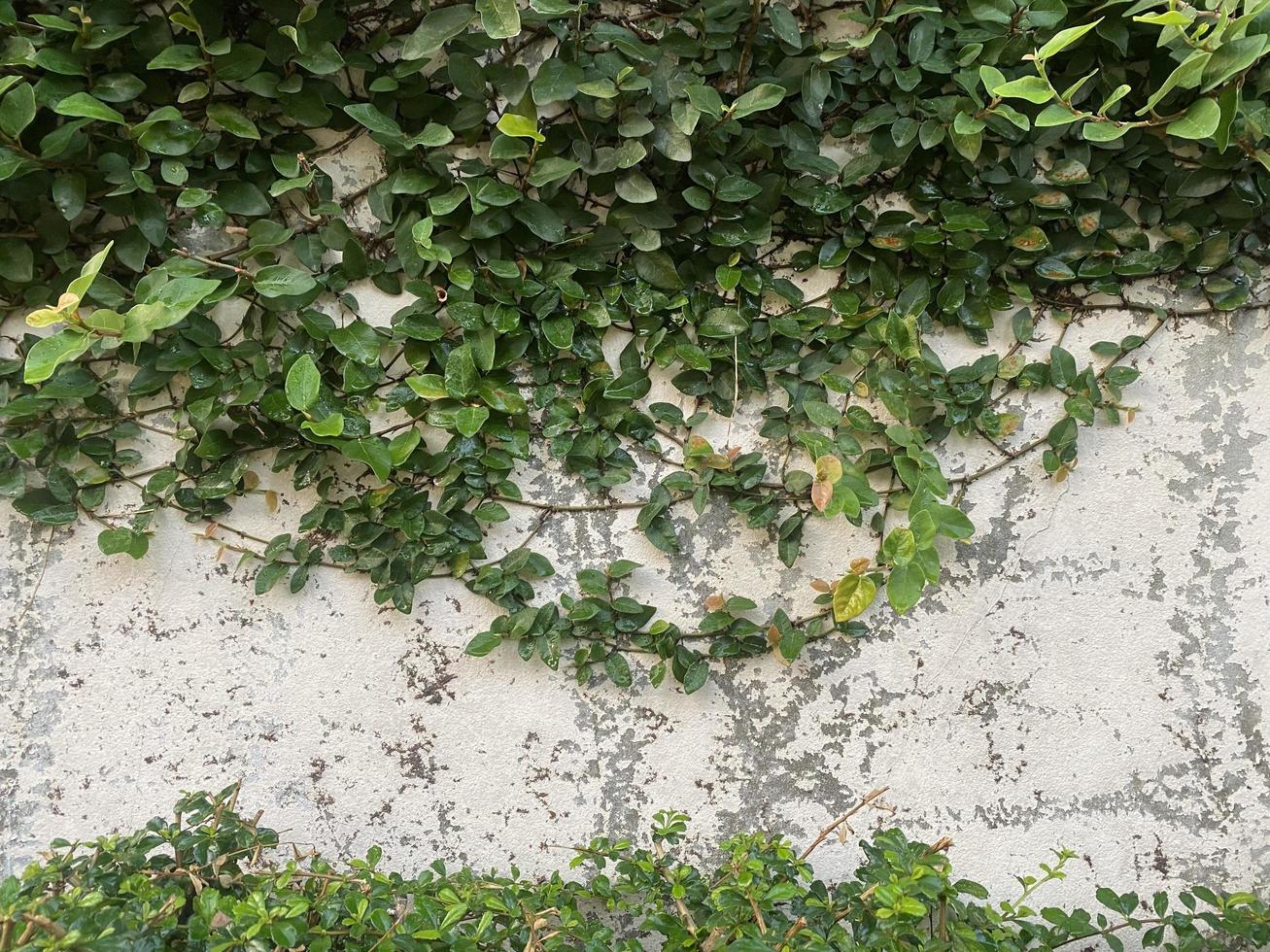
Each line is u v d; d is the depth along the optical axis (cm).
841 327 156
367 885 134
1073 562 161
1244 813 159
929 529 137
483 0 137
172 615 160
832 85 150
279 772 161
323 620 161
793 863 136
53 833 158
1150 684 161
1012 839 161
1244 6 124
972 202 154
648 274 153
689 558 162
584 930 131
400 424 159
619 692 162
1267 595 159
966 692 162
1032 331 158
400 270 155
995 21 144
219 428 154
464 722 162
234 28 150
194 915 110
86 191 147
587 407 157
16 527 158
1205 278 156
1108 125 131
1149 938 143
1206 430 159
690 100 140
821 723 162
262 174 151
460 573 159
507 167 154
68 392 146
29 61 136
